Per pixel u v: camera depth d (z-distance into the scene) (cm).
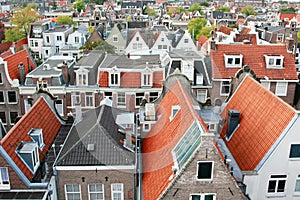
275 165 2194
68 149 2220
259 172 2183
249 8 18838
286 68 4297
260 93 2630
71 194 2183
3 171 2055
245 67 3102
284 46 4428
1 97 4300
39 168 2270
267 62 4278
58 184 2139
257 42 6412
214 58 4275
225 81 4172
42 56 8156
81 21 12656
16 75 4456
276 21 12412
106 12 14600
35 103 2736
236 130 2686
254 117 2538
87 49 6291
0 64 4169
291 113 2161
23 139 2277
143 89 4169
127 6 19425
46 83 4238
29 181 2083
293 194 2300
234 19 14400
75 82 4316
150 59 4612
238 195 2002
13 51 6256
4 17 14412
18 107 4347
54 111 2950
